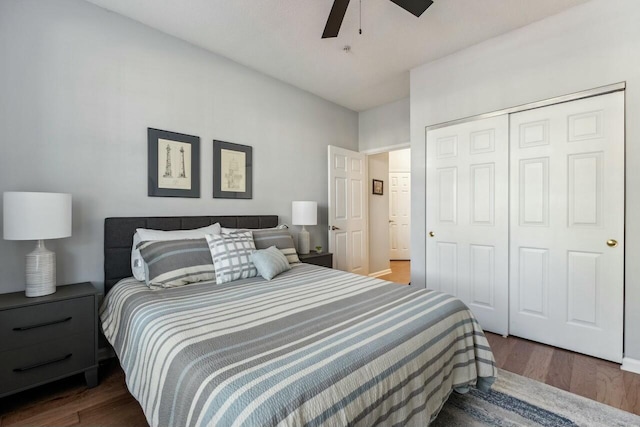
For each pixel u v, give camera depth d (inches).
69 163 81.8
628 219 80.0
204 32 99.1
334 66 122.6
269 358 38.6
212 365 37.1
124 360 56.2
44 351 65.9
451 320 58.1
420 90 122.4
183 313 55.3
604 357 83.7
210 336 45.4
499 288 103.0
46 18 78.2
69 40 81.7
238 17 91.1
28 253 72.1
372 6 85.4
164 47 99.3
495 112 102.8
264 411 29.6
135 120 93.4
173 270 77.3
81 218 83.9
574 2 85.0
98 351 78.0
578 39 86.7
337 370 36.8
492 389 70.5
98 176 86.7
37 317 65.2
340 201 158.7
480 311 107.6
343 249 159.5
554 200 91.9
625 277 80.5
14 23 74.0
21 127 75.0
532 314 96.8
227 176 116.7
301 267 101.7
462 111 110.7
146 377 46.0
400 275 192.4
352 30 97.6
